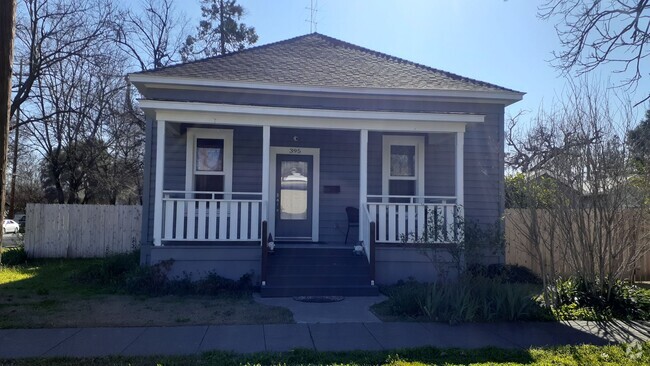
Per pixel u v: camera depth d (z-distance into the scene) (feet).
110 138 85.25
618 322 26.22
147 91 39.40
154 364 18.07
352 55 49.21
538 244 30.40
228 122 34.96
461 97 41.34
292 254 35.19
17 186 131.03
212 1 109.60
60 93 80.02
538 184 31.24
